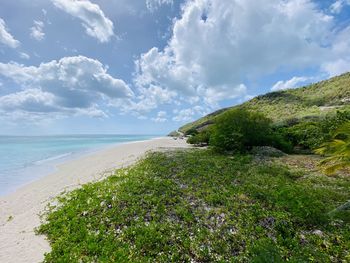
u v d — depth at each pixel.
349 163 7.42
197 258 5.10
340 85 72.50
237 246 5.49
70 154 26.47
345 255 5.15
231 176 11.26
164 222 6.60
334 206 7.43
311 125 21.86
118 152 26.09
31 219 7.48
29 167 17.25
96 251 5.23
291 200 7.57
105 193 8.99
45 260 5.08
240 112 19.41
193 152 20.28
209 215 7.04
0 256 5.36
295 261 4.71
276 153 17.73
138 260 4.91
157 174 11.98
